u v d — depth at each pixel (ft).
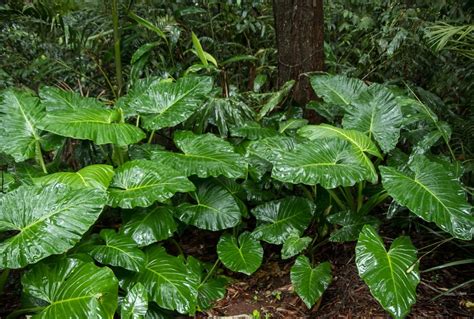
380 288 6.15
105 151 9.76
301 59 11.05
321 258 8.84
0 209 6.47
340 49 14.74
